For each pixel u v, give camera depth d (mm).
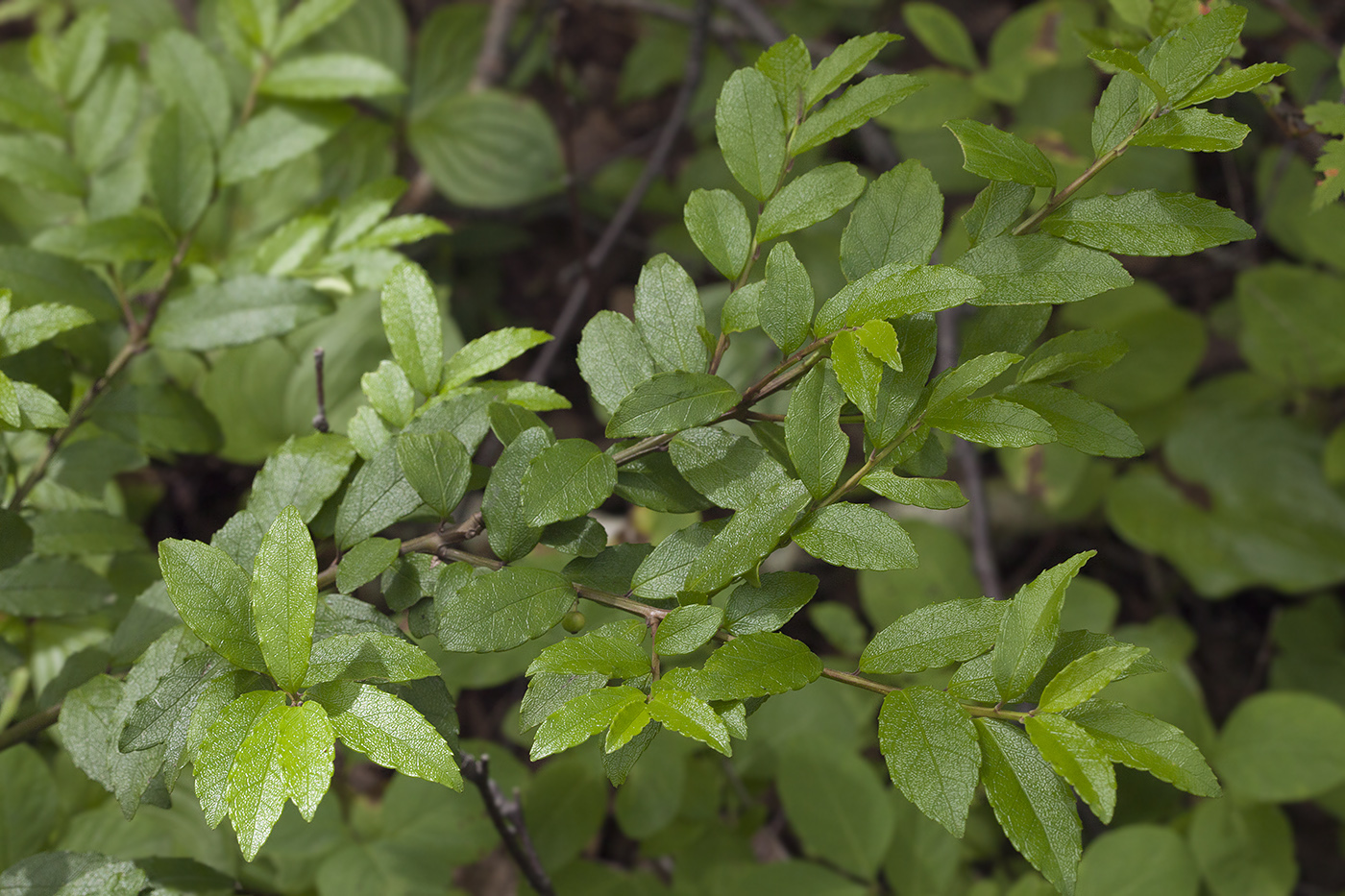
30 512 1006
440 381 939
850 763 1520
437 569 909
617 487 907
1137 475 2203
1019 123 2262
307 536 869
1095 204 889
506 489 901
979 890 1485
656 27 2641
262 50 1127
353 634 887
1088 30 985
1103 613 1836
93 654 943
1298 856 2018
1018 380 901
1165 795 1704
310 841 1397
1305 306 2090
